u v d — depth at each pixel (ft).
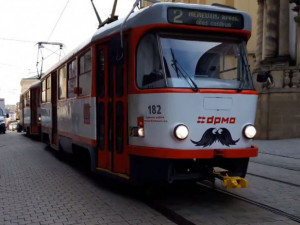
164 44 21.25
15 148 57.41
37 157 45.06
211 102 20.66
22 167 37.35
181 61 21.18
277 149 50.06
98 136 26.58
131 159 22.58
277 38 74.84
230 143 21.08
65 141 36.42
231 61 22.41
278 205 21.86
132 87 22.36
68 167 36.88
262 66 72.43
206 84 21.02
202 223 18.57
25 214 20.71
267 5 75.36
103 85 25.93
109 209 21.47
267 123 65.46
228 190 25.61
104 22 31.50
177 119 20.15
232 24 22.39
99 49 26.55
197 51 21.68
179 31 21.65
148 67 21.65
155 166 21.12
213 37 22.31
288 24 72.69
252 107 21.94
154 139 20.85
